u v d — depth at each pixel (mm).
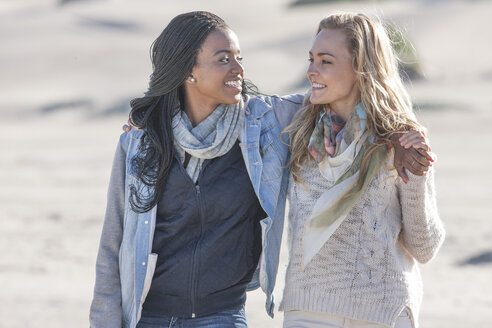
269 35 177250
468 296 23266
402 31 11258
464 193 41250
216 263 10469
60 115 108688
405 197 9961
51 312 22922
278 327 20188
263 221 10578
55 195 46188
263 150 10750
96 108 109625
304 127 10492
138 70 147625
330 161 10125
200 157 10367
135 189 10547
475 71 107125
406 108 10219
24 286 26359
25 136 83938
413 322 10266
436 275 26000
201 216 10445
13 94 134125
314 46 10328
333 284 10039
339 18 10305
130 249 10594
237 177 10539
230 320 10594
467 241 30828
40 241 33969
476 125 67938
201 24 10469
